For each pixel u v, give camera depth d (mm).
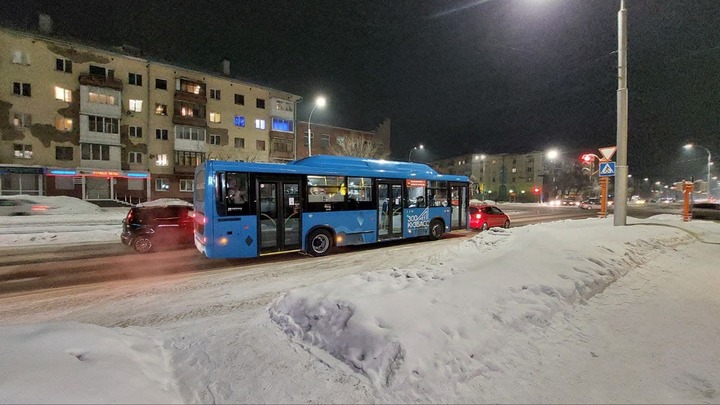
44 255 10758
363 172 11445
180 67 40219
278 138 47562
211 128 42781
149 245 11195
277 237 9789
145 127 38469
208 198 8938
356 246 12273
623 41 11250
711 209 22703
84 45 34875
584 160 16703
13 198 22438
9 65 31625
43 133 33062
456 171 98938
